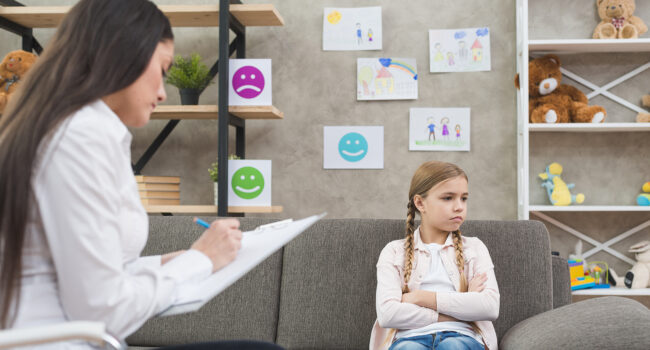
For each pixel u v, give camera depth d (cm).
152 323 165
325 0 293
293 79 294
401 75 287
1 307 68
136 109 85
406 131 287
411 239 152
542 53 281
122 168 81
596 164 281
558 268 165
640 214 277
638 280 252
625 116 280
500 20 283
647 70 279
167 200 265
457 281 143
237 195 251
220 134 249
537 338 120
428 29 288
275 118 279
